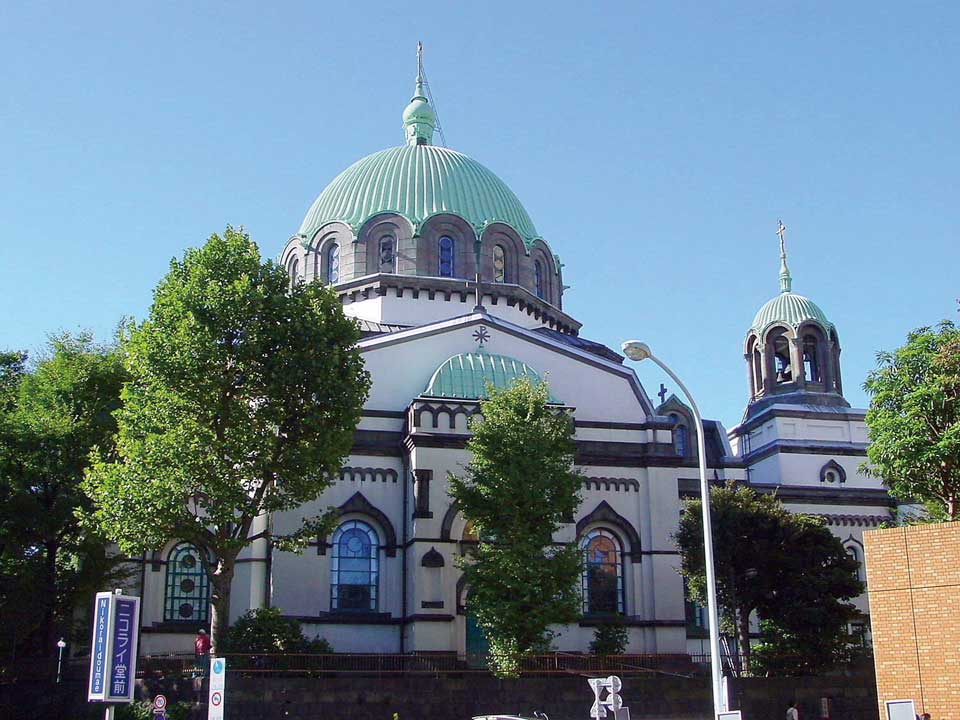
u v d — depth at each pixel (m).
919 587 29.89
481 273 62.56
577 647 49.84
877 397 43.19
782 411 69.00
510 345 55.88
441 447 49.88
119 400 49.69
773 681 45.06
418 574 48.00
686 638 53.66
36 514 46.06
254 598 48.78
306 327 42.00
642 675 45.09
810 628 48.41
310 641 45.31
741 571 50.31
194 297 41.06
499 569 42.84
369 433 51.41
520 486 43.78
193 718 38.09
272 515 48.78
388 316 60.03
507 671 41.72
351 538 50.16
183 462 39.09
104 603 27.48
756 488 64.50
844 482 68.12
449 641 47.41
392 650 48.81
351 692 40.00
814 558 49.91
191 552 51.75
